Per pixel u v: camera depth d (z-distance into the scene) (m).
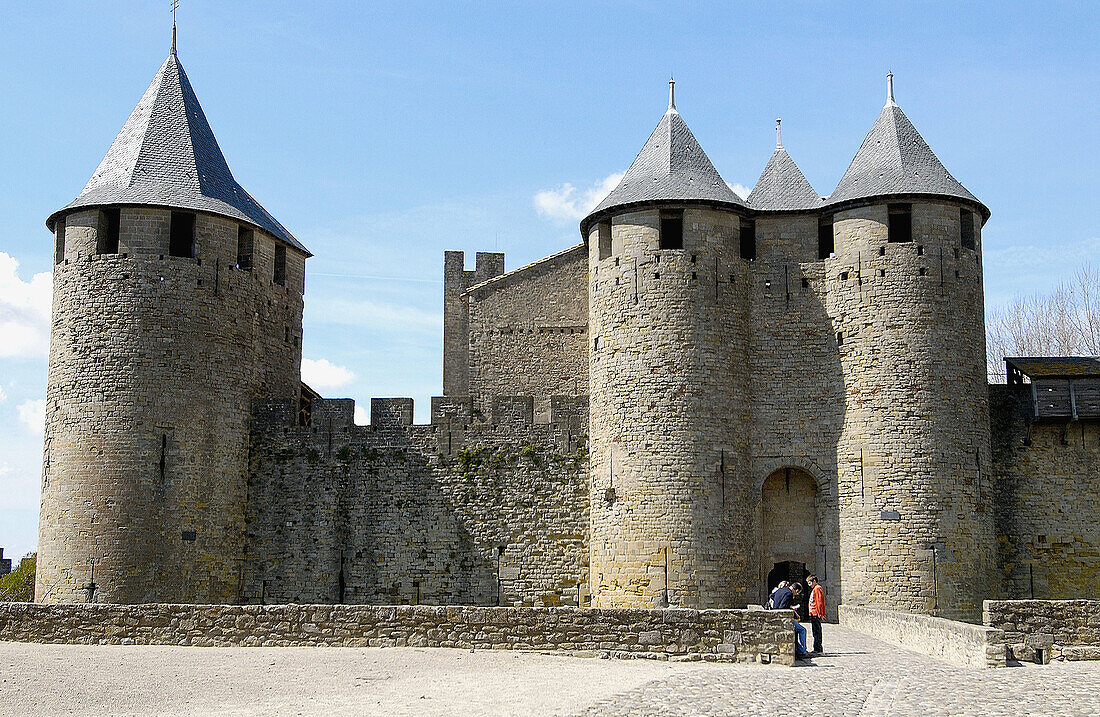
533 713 17.23
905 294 33.28
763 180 37.81
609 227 35.56
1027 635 22.83
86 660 22.23
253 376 37.06
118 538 33.19
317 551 36.19
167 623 24.55
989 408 35.28
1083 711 17.27
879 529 32.50
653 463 32.84
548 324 42.28
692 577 32.16
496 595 35.19
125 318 34.47
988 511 33.38
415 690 19.28
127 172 35.97
